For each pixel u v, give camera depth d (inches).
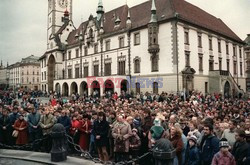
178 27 1358.3
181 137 302.0
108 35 1754.4
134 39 1556.3
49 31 2652.6
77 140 458.9
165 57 1376.7
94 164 339.3
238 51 2020.2
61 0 2635.3
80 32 2137.1
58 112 496.4
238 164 276.1
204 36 1582.2
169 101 979.9
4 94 1572.3
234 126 354.6
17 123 454.9
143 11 1641.2
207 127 287.1
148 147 355.3
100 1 2140.7
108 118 459.2
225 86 1592.0
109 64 1753.2
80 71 2073.1
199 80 1499.8
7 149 430.6
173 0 1537.9
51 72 2536.9
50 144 444.1
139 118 425.4
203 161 280.1
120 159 362.6
